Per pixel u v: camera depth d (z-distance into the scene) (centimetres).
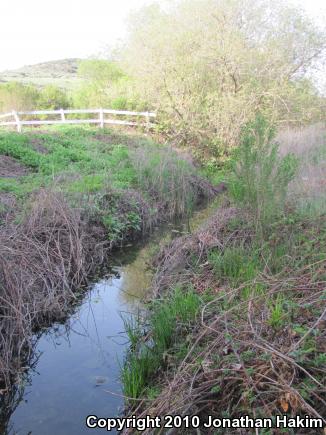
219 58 1447
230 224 723
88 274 689
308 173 848
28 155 1111
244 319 416
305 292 450
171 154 1216
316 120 1515
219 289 566
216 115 1428
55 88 2214
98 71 2167
